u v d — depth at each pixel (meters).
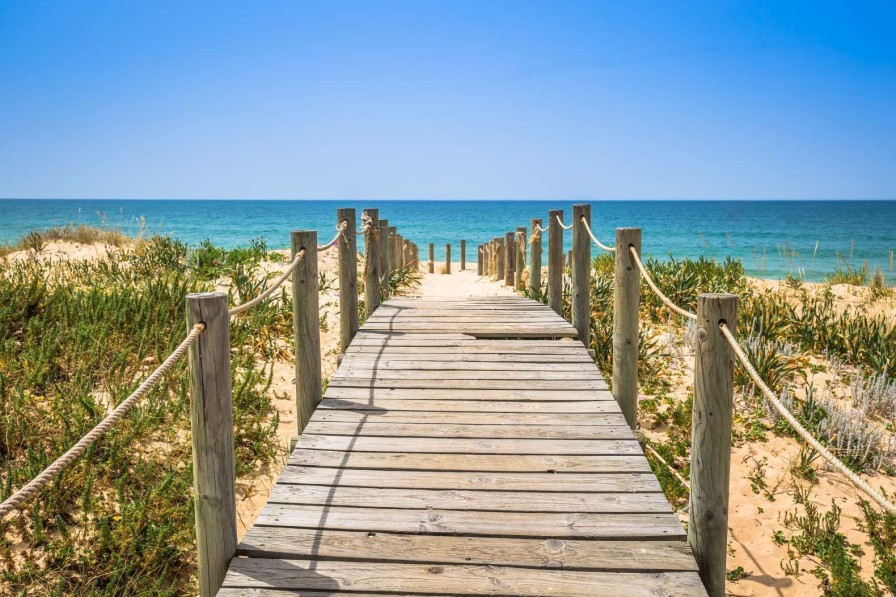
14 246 13.53
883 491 5.01
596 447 4.15
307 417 4.89
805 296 10.38
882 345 7.55
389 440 4.25
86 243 14.00
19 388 4.93
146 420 4.87
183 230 54.25
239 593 2.77
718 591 3.06
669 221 73.44
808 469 5.23
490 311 8.16
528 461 3.95
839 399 6.65
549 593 2.77
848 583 3.91
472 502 3.47
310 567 2.95
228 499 2.95
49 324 6.34
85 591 3.58
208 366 2.82
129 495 4.29
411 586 2.81
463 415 4.68
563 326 7.18
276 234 48.47
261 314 7.71
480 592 2.77
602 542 3.12
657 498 3.52
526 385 5.32
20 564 3.65
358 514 3.35
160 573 3.79
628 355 5.12
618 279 5.08
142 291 7.61
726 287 10.12
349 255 6.62
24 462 4.38
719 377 2.93
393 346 6.47
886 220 74.38
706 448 2.98
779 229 56.75
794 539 4.39
